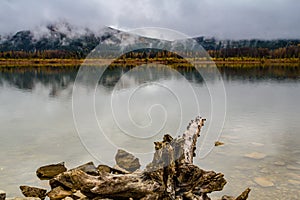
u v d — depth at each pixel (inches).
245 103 789.9
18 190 270.2
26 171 316.5
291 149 387.5
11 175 305.0
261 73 2048.5
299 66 2984.7
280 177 298.2
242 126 508.1
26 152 381.4
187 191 201.3
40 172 305.4
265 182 287.0
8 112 686.5
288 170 316.5
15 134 475.5
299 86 1269.7
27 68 2874.0
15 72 2315.5
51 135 463.8
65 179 268.1
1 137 457.1
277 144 406.9
